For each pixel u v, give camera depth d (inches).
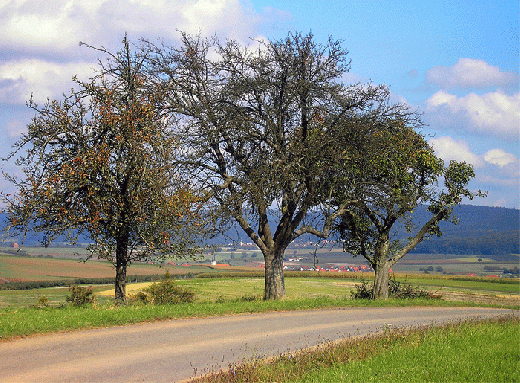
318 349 559.2
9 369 434.6
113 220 863.7
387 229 1320.1
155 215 865.5
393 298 1378.0
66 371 436.8
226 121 1024.9
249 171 1024.9
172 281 1074.7
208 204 989.2
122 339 577.0
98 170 857.5
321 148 1031.6
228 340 605.3
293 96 1002.7
